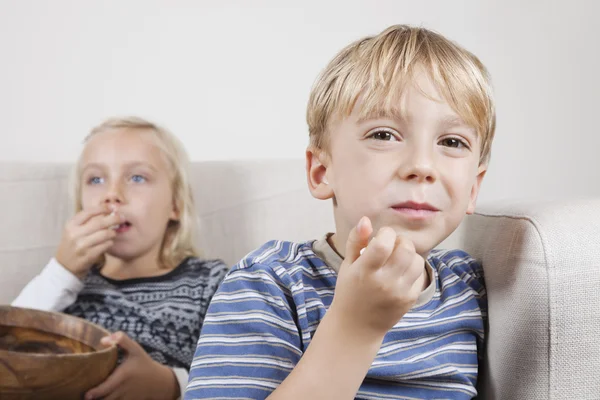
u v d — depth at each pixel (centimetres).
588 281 56
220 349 57
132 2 155
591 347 56
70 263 117
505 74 167
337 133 59
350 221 58
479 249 71
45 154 155
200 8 158
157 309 121
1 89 152
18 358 72
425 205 55
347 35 161
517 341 58
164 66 157
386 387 60
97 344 94
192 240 130
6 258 123
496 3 165
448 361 62
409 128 56
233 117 160
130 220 123
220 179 131
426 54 58
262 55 160
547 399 57
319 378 49
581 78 170
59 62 154
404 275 48
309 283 62
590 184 173
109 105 156
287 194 128
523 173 171
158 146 129
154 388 105
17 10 151
